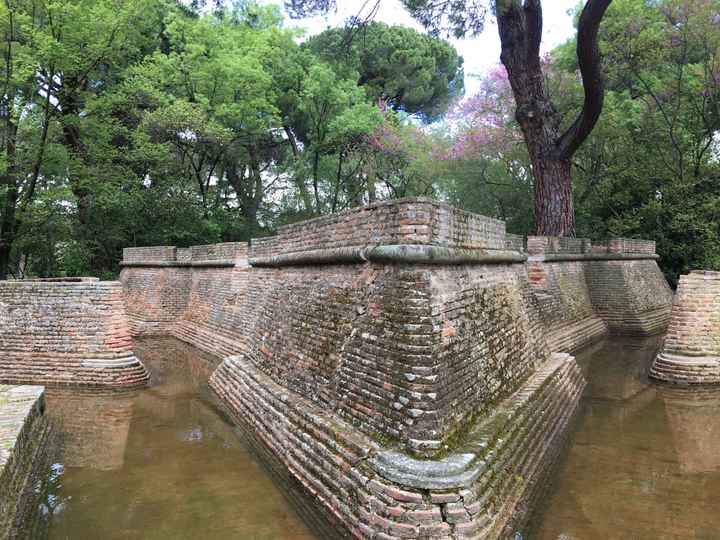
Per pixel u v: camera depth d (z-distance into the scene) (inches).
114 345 455.8
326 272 331.3
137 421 372.5
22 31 676.7
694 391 424.2
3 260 725.3
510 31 731.4
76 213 836.0
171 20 1003.3
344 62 748.6
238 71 919.0
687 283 458.9
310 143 1149.1
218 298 639.1
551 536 215.6
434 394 221.8
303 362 325.7
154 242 910.4
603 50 854.5
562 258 672.4
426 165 1110.4
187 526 231.0
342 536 212.8
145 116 864.9
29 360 455.8
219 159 1056.2
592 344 641.6
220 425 364.8
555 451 298.0
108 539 220.4
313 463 249.4
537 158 753.6
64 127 803.4
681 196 871.1
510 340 335.6
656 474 274.8
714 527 223.0
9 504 223.5
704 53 863.1
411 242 243.6
